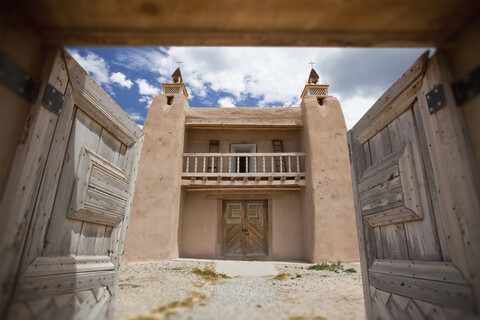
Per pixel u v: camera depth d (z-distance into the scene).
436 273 2.37
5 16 1.86
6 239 1.88
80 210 2.78
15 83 1.95
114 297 3.32
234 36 2.26
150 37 2.26
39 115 2.14
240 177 11.30
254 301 3.90
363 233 3.69
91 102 2.95
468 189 2.02
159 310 3.08
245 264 8.85
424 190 2.60
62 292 2.48
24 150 2.00
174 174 10.45
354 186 4.01
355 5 2.03
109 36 2.24
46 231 2.34
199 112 12.01
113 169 3.41
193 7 2.04
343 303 3.89
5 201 1.86
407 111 2.91
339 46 2.35
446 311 2.22
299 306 3.56
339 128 11.02
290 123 11.86
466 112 2.08
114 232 3.46
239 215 11.76
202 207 11.64
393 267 3.00
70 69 2.56
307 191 10.66
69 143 2.63
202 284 5.67
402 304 2.80
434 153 2.45
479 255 1.93
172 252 9.84
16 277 2.00
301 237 11.19
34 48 2.17
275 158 12.00
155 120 11.12
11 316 1.94
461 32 2.14
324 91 11.92
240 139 12.30
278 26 2.22
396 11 2.07
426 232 2.56
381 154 3.42
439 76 2.32
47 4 1.98
